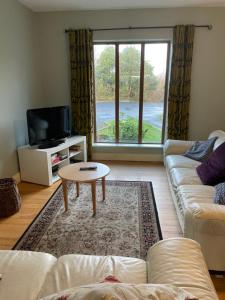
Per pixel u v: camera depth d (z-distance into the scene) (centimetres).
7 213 258
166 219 251
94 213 257
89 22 393
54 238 221
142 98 428
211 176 231
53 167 367
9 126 329
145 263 126
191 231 163
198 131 416
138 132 446
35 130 339
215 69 388
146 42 400
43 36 409
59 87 430
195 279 100
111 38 395
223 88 394
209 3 352
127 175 373
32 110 331
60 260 127
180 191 222
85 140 413
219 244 159
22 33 358
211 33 374
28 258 128
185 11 370
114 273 116
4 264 123
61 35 405
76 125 429
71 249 206
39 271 119
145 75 418
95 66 423
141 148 438
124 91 430
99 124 452
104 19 389
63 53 412
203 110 407
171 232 229
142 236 223
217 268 165
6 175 325
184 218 172
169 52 401
